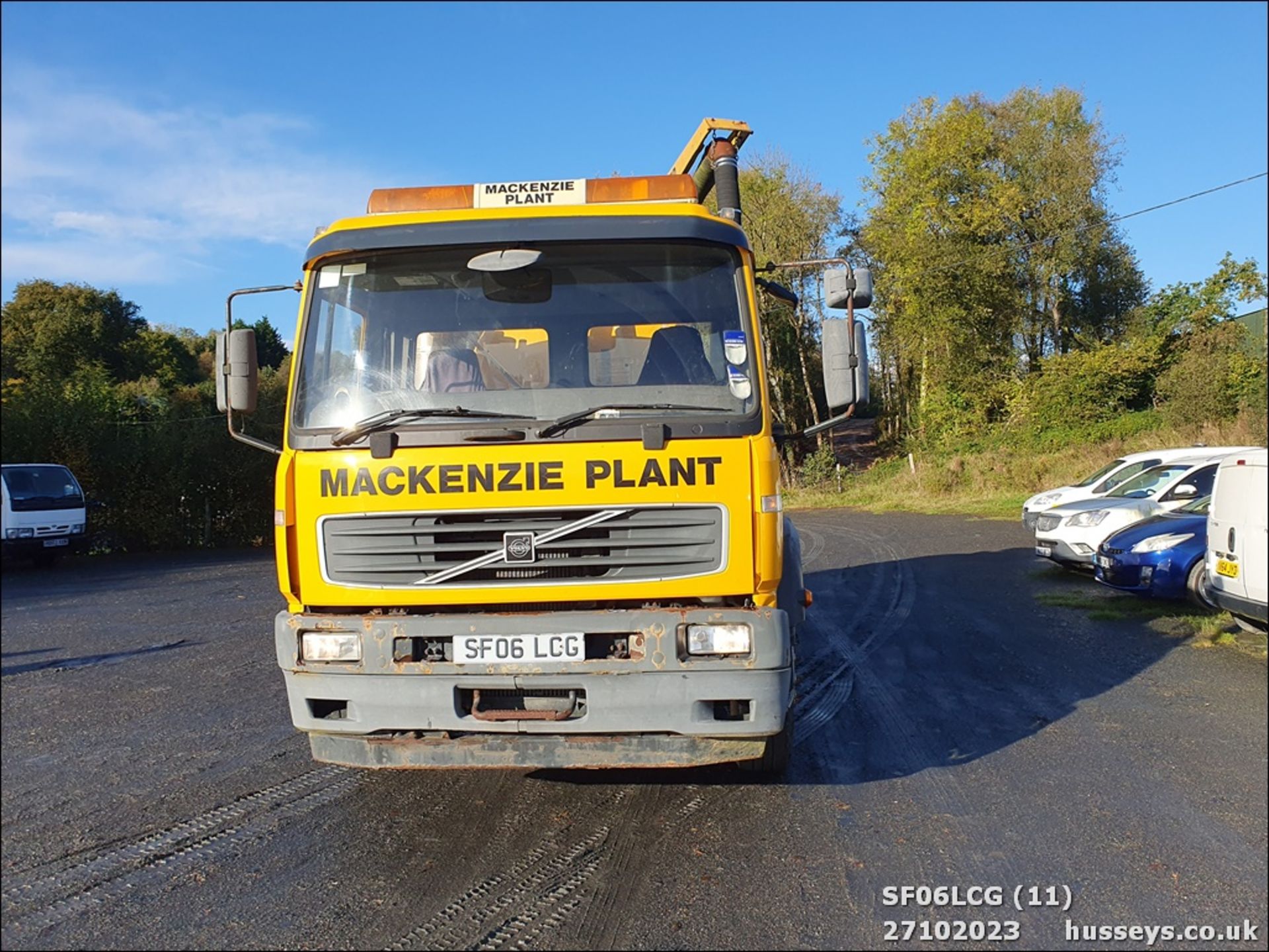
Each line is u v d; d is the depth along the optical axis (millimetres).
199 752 5680
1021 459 29125
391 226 4621
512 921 3570
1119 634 8664
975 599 10938
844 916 3604
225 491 25891
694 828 4449
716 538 4133
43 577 16578
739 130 7098
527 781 5113
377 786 5062
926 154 35500
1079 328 37406
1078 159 34500
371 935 3473
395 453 4184
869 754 5535
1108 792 4840
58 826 4527
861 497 32250
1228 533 7891
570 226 4594
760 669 4016
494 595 4113
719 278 4590
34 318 39000
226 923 3572
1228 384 28359
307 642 4160
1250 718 6055
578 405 4379
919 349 37750
